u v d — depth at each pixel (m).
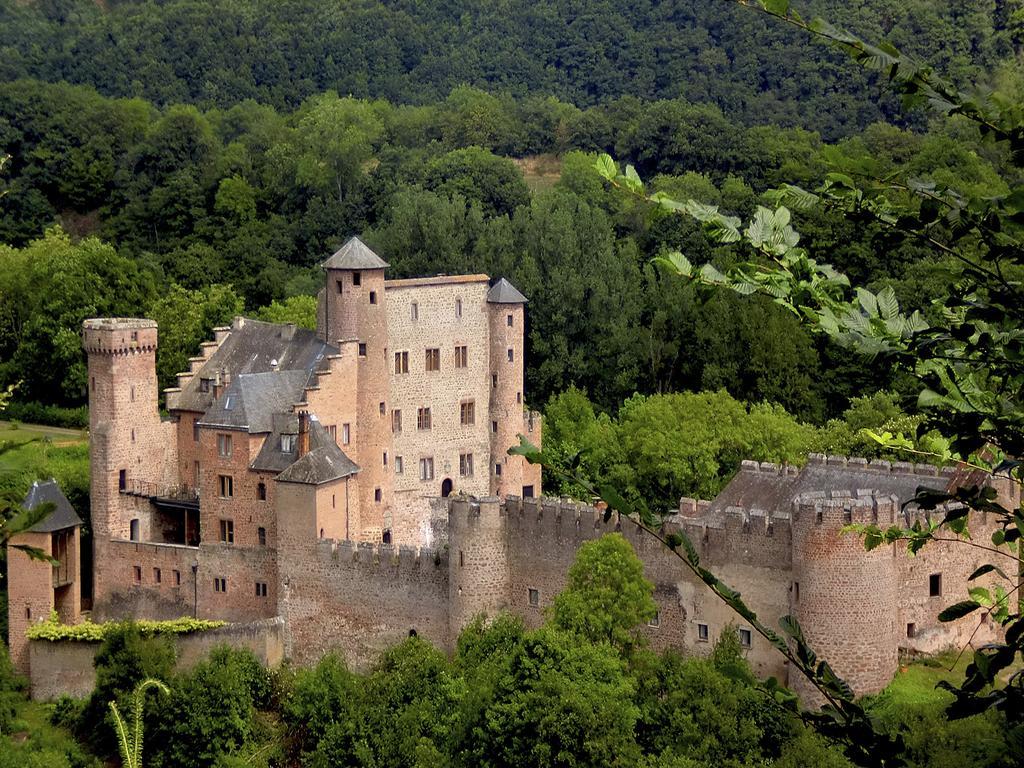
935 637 139.50
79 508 188.12
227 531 174.12
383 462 179.62
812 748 125.56
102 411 180.12
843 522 134.38
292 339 180.62
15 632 177.00
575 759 130.62
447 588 157.62
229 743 154.62
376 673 154.88
